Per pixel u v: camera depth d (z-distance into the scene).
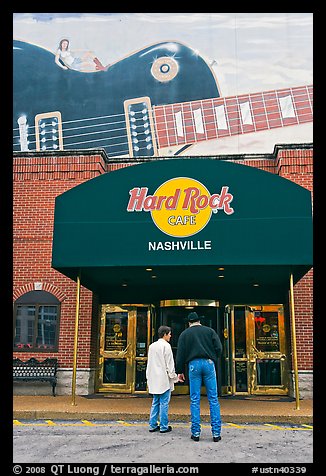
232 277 11.17
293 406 9.70
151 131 15.70
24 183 13.37
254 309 12.52
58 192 13.27
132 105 15.98
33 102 16.25
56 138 15.91
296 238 8.95
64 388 12.00
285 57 16.12
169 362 7.48
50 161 13.41
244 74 16.03
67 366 12.14
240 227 9.07
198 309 11.86
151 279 11.60
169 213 9.30
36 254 12.93
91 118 15.97
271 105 15.68
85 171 13.27
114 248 9.27
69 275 10.77
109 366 12.53
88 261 9.27
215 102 15.80
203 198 9.27
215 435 6.70
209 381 6.85
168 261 9.09
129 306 12.79
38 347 12.37
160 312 12.03
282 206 9.09
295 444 6.59
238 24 16.61
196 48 16.41
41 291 12.70
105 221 9.40
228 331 12.29
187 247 9.11
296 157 12.68
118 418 8.68
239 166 9.34
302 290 12.09
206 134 15.53
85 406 9.53
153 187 9.44
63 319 12.46
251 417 8.43
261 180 9.22
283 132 15.41
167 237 9.20
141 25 16.81
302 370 11.55
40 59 16.66
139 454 5.95
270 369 12.14
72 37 16.81
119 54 16.55
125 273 10.66
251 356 12.23
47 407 9.34
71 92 16.27
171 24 16.73
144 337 12.64
